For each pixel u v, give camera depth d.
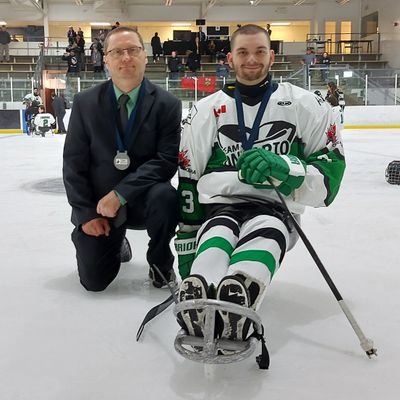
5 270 2.65
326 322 1.97
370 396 1.46
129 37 2.13
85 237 2.20
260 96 2.00
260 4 28.30
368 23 27.34
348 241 3.19
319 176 1.90
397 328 1.92
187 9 28.22
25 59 24.91
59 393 1.48
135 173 2.19
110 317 2.02
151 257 2.31
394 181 5.63
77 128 2.22
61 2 27.31
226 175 1.96
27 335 1.86
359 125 16.45
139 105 2.22
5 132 16.91
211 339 1.46
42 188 5.57
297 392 1.47
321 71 16.25
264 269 1.59
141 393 1.47
